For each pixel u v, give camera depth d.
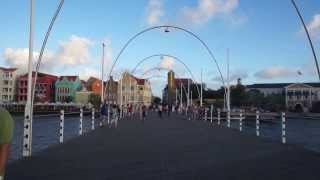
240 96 157.75
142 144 22.30
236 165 14.50
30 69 16.84
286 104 171.75
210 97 159.25
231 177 12.01
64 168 13.64
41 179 11.59
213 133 31.81
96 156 16.94
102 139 25.61
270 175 12.39
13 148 21.34
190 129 37.41
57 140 26.41
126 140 24.89
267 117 83.56
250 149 19.97
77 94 174.75
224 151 19.09
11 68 165.00
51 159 15.91
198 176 12.16
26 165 14.27
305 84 172.50
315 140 28.52
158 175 12.33
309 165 14.55
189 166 14.21
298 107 145.50
